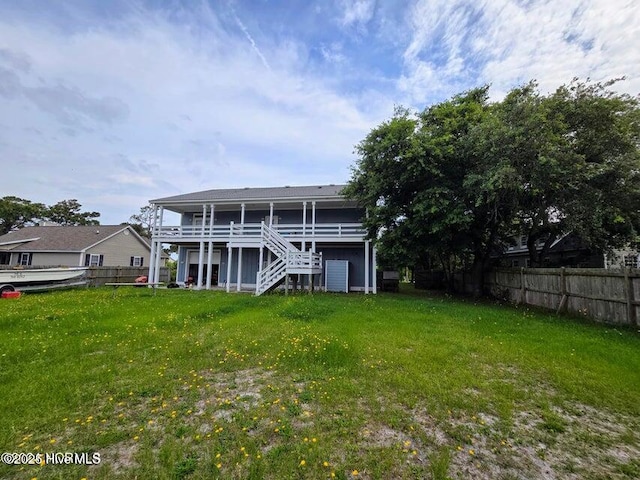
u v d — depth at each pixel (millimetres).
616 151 10250
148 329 6605
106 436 2703
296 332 6305
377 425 2910
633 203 10406
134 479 2174
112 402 3363
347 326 6926
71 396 3473
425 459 2416
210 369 4391
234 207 19266
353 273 18219
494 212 12070
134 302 10812
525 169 10195
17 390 3576
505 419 3049
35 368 4316
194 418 3033
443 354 4953
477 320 7828
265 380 4008
